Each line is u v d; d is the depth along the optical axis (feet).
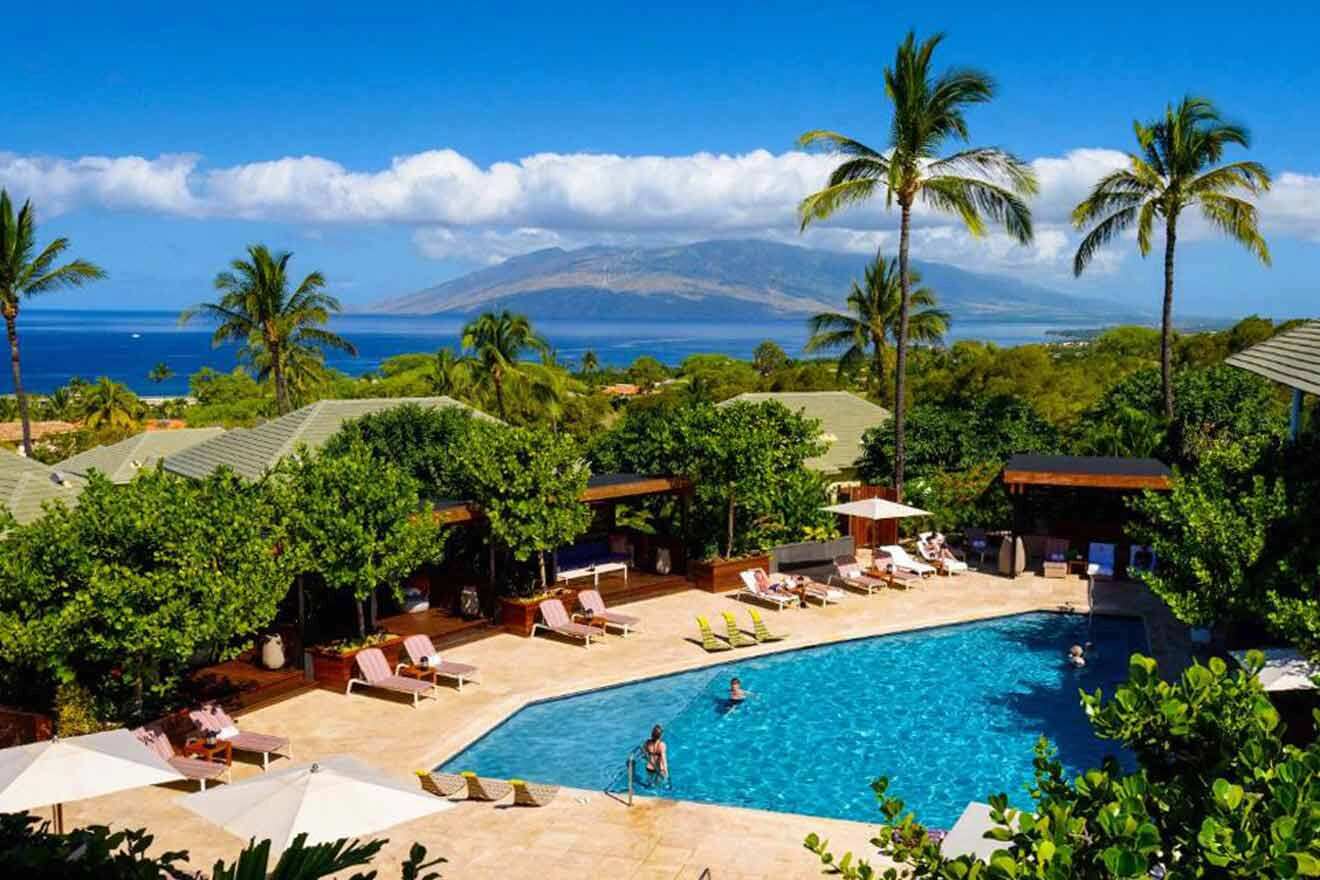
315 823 34.12
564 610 74.18
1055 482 86.22
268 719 58.29
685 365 466.70
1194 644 71.46
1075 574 91.76
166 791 48.83
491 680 65.00
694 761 55.11
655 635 74.74
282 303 158.71
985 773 53.67
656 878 40.57
